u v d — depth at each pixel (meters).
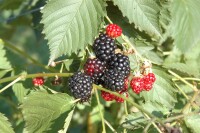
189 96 0.52
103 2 0.44
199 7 0.49
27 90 0.51
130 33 0.49
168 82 0.49
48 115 0.44
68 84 0.45
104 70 0.44
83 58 0.46
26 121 0.44
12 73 0.53
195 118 0.45
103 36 0.44
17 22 0.71
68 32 0.44
